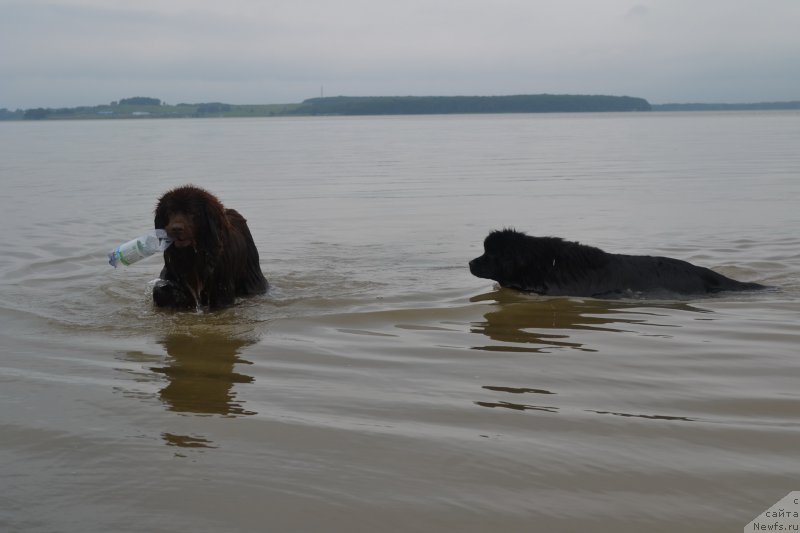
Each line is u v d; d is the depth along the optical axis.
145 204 11.30
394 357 6.13
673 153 22.92
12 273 7.77
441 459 5.09
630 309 6.93
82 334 6.50
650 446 5.28
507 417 5.50
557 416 5.50
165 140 39.25
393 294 7.24
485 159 21.69
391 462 5.05
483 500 4.55
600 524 4.29
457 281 7.60
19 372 5.96
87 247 8.69
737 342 6.28
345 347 6.27
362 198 12.19
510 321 6.70
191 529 4.26
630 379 5.84
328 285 7.48
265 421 5.48
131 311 6.91
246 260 7.24
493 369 5.97
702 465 4.98
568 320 6.71
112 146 32.53
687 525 4.28
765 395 5.67
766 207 10.50
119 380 5.87
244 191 13.34
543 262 7.38
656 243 8.72
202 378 5.89
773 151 23.05
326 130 55.38
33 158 23.77
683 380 5.83
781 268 7.79
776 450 5.20
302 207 11.16
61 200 11.79
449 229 9.60
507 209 10.81
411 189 13.49
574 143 30.53
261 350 6.24
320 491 4.67
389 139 37.16
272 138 40.56
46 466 5.03
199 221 6.90
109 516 4.39
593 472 4.89
